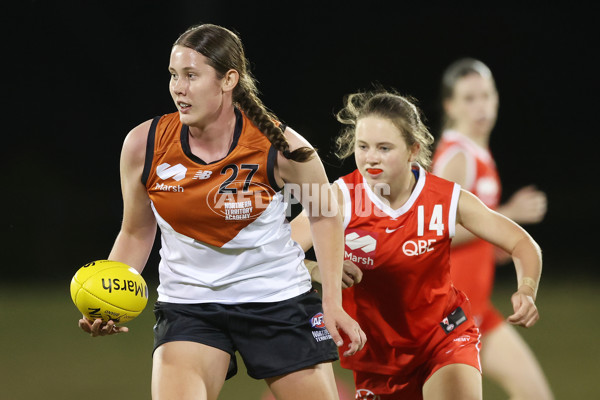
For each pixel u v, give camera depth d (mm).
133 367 23453
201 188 10477
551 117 59000
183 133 10523
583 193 57656
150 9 55469
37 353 25469
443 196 12469
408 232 12359
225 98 10383
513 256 12203
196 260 10898
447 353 12305
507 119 59219
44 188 54812
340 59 58062
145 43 55562
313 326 11188
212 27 10375
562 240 50969
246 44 57500
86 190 55156
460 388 11594
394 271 12430
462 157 17578
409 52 58406
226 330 11039
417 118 12328
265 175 10531
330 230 10953
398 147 11977
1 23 55438
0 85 55406
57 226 53500
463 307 12836
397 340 12695
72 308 33250
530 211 17156
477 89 17641
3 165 55000
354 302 12820
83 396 20062
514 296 11336
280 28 57719
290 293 11102
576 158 58375
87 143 55500
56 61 55656
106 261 10812
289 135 10766
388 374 12898
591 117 58562
